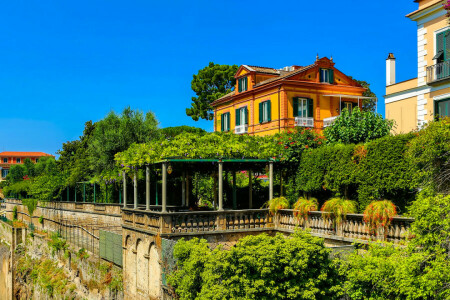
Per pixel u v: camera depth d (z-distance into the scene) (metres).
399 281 10.78
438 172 13.66
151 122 39.56
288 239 13.16
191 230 17.64
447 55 21.80
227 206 25.80
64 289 28.80
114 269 22.80
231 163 21.97
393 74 27.25
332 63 39.38
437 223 10.52
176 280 14.52
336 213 15.52
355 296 12.01
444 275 9.98
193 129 48.50
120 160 23.22
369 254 12.55
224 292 12.26
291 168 21.61
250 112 41.72
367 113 22.84
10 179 80.31
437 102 22.50
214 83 71.62
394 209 13.70
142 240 18.94
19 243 45.72
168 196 28.67
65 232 35.78
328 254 13.07
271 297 12.21
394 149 16.06
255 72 41.56
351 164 17.94
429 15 22.86
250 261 12.23
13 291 42.62
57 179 44.03
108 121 39.81
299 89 37.75
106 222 31.91
